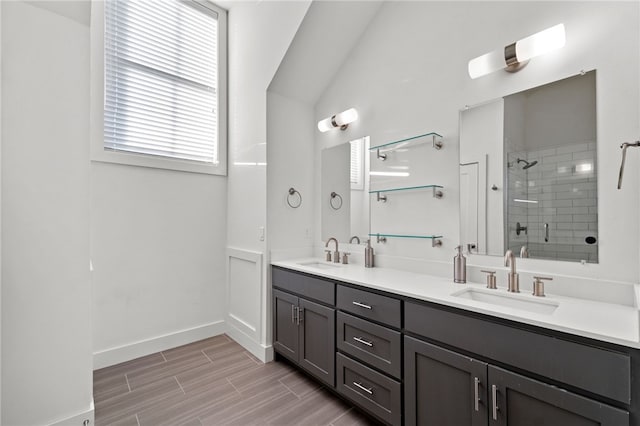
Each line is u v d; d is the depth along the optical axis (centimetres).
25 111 141
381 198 225
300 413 176
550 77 146
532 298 136
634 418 85
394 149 217
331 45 238
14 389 136
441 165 189
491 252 165
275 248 254
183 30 288
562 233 141
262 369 231
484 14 171
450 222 184
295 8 220
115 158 242
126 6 256
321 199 276
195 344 278
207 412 177
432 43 195
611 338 88
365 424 167
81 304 155
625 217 124
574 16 139
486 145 168
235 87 297
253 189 266
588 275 133
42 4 146
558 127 143
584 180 135
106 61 244
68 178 152
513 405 108
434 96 193
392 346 151
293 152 268
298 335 216
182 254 280
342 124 247
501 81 163
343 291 180
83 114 157
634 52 124
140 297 255
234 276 295
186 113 288
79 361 153
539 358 102
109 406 182
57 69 150
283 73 243
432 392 134
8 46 137
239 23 293
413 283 164
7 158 136
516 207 156
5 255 134
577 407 94
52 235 147
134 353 248
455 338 126
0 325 132
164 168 269
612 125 128
